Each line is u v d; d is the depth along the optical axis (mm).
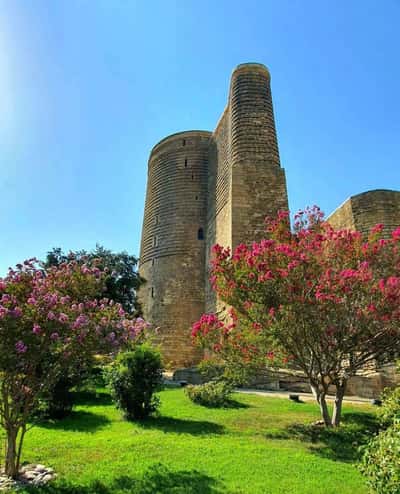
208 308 29047
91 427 9859
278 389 18469
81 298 7254
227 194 26641
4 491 5641
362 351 9945
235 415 11594
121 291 25797
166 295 31172
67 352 6340
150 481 5996
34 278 6820
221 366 14070
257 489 5762
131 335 7008
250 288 9484
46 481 6109
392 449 4117
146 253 35469
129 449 7699
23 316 5961
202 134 35188
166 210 34156
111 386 11156
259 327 9773
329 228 11469
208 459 7070
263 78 27797
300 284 9242
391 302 8766
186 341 29375
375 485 4168
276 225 12344
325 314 9133
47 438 8641
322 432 9641
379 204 21547
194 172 34094
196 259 31484
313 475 6406
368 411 12562
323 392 10227
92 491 5652
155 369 11141
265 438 9070
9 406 6578
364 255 10344
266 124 26625
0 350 5711
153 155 38906
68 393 11039
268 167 25656
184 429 9625
